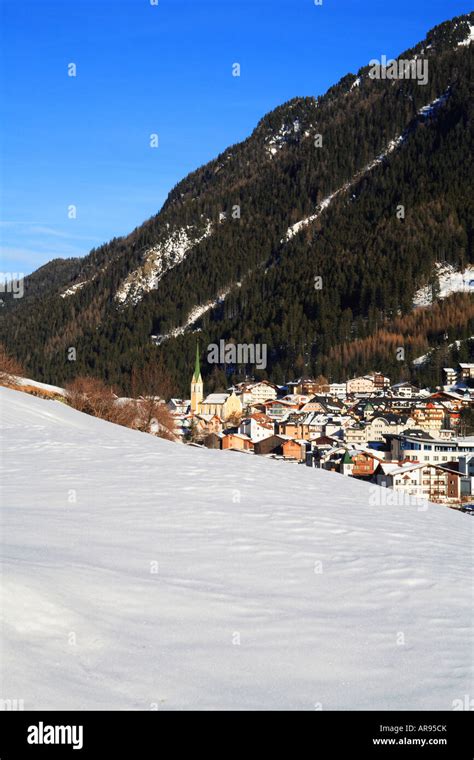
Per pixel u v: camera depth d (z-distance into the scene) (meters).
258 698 5.47
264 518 11.60
